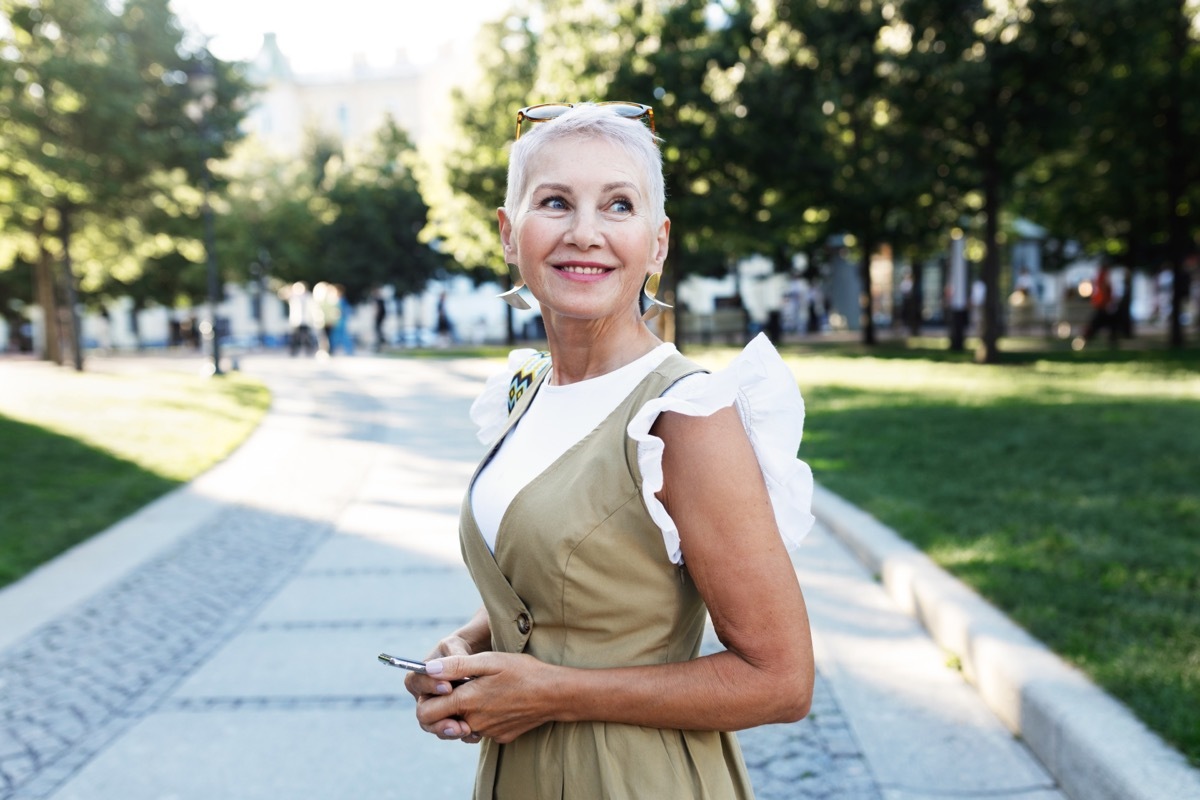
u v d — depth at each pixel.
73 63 17.00
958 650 3.71
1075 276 34.78
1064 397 10.45
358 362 19.44
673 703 1.16
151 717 3.47
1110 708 2.83
